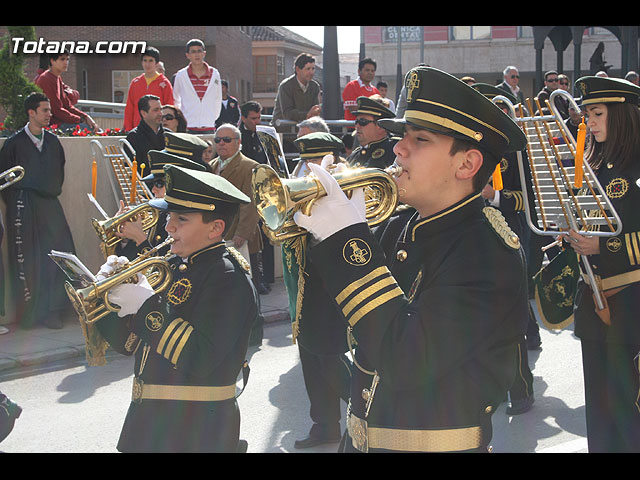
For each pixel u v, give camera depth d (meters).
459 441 1.91
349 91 11.52
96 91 25.20
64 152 7.66
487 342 1.86
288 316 8.05
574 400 5.37
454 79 1.86
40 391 5.69
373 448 1.99
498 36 33.75
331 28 11.95
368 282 1.84
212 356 2.74
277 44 45.75
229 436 2.84
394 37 34.22
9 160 7.20
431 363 1.82
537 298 3.98
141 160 7.59
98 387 5.79
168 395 2.79
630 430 3.42
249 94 35.94
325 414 4.55
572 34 19.75
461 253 1.89
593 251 3.47
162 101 9.62
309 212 1.85
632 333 3.41
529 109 3.69
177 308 2.81
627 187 3.48
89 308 2.71
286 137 10.12
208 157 7.20
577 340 6.84
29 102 7.21
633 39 17.97
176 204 2.84
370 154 5.86
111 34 25.39
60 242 7.33
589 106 3.63
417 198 1.95
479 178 1.94
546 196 3.64
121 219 3.38
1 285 7.08
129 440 2.83
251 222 7.19
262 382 5.83
